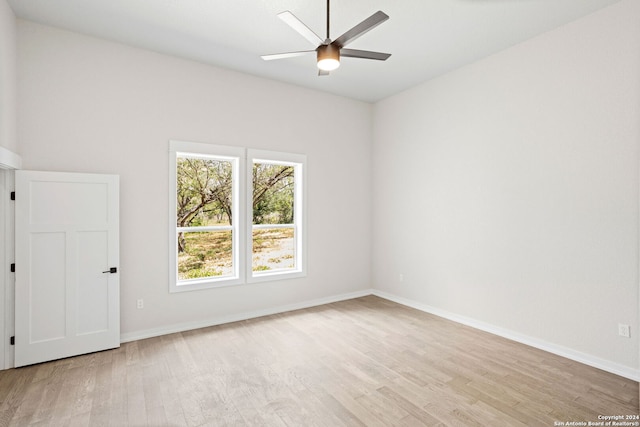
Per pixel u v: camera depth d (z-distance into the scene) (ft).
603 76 9.62
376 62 13.24
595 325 9.84
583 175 10.07
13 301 9.72
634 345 9.08
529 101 11.41
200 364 9.93
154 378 9.07
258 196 15.67
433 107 14.90
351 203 17.65
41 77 10.41
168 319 12.51
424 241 15.37
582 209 10.11
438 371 9.50
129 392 8.37
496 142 12.41
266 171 15.92
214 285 13.47
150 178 12.19
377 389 8.53
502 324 12.23
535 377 9.14
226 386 8.67
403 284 16.51
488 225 12.71
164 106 12.47
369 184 18.25
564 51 10.48
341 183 17.26
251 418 7.34
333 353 10.71
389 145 17.28
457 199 13.88
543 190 11.03
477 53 12.46
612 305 9.50
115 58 11.59
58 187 10.25
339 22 10.41
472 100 13.25
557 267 10.69
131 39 11.43
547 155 10.93
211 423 7.17
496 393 8.34
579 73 10.13
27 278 9.79
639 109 8.97
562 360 10.23
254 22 10.40
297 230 16.28
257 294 14.58
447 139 14.28
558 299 10.66
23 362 9.70
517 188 11.76
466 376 9.20
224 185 14.79
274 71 14.11
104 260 10.94
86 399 8.05
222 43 11.72
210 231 14.10
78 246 10.53
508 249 12.04
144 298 12.07
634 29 9.02
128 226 11.79
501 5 9.48
